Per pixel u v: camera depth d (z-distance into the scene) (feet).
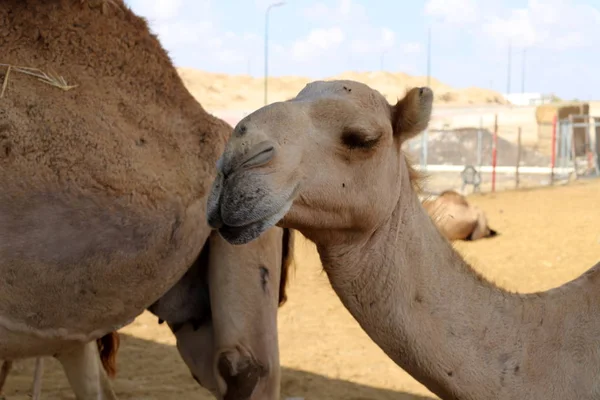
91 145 15.92
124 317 16.84
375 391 27.45
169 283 16.98
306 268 48.08
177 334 18.78
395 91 302.04
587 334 14.49
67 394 27.04
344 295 13.94
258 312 17.66
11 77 15.84
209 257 17.83
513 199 81.92
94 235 15.75
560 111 131.23
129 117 16.53
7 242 15.21
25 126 15.56
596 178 103.30
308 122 12.66
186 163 16.87
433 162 108.17
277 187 11.97
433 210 15.66
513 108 157.17
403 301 13.61
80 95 16.20
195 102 17.88
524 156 111.04
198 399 26.73
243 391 17.37
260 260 17.84
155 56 17.47
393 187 13.69
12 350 16.07
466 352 13.62
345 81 13.60
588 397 14.25
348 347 32.50
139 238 16.12
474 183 91.20
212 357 18.21
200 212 16.89
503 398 13.76
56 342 16.38
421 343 13.57
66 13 16.78
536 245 53.26
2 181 15.24
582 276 15.25
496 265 46.73
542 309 14.42
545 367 14.07
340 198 12.93
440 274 13.91
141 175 16.20
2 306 15.46
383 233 13.67
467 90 326.03
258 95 276.82
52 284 15.62
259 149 11.91
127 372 29.45
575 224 62.08
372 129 12.92
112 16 17.24
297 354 31.48
